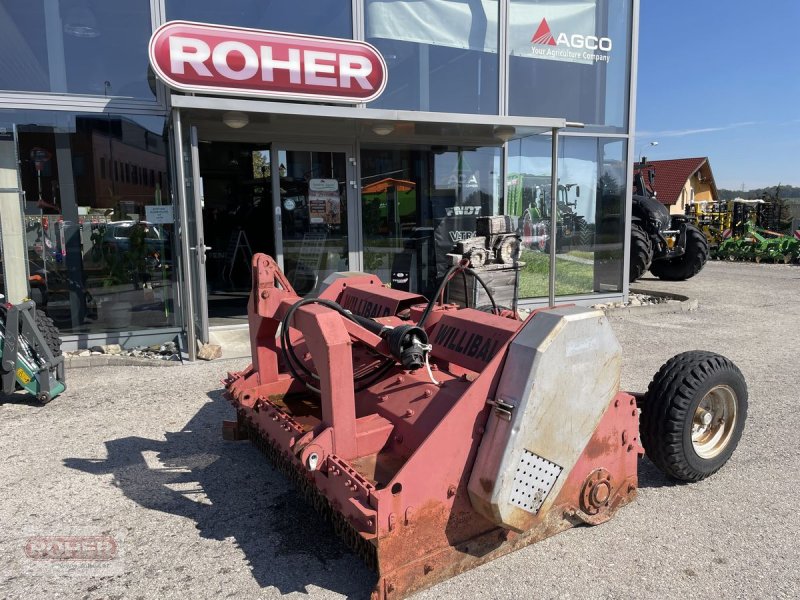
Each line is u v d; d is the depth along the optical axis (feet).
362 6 24.80
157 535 9.71
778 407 15.48
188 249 19.60
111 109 21.57
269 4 23.49
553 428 8.23
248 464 12.34
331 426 8.47
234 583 8.45
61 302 21.65
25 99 20.62
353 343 11.21
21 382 15.58
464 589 8.13
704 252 42.24
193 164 19.71
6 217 20.67
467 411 8.00
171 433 13.98
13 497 10.99
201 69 20.24
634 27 29.19
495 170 28.50
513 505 8.06
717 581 8.33
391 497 7.39
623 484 9.94
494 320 9.89
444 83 26.68
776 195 123.65
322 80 22.12
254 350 11.74
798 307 31.19
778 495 10.84
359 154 26.13
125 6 21.50
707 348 21.85
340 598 8.09
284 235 25.57
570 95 28.94
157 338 22.56
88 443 13.42
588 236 30.25
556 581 8.32
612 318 27.89
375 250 27.17
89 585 8.43
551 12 28.04
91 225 21.80
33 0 20.56
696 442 11.23
